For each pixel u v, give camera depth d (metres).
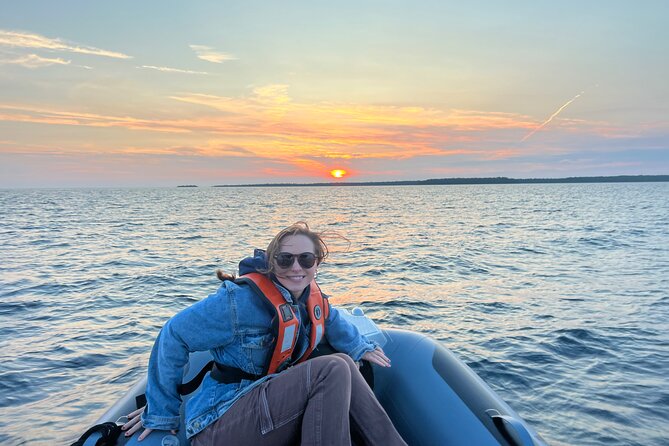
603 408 4.78
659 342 6.67
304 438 1.74
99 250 18.00
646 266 13.51
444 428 2.21
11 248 18.48
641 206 52.81
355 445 1.93
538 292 10.15
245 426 1.81
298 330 1.97
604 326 7.45
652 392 5.11
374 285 11.14
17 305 9.12
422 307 8.91
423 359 2.56
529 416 4.66
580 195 97.19
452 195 110.00
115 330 7.43
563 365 5.88
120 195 127.56
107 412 2.37
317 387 1.78
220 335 1.88
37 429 4.45
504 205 59.34
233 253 17.45
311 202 77.81
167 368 1.91
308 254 1.95
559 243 19.75
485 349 6.49
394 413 2.42
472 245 19.41
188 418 1.93
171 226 30.38
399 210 51.12
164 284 11.32
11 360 6.10
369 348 2.37
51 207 58.81
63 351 6.45
